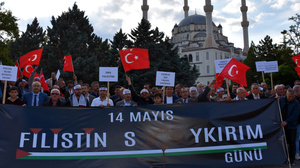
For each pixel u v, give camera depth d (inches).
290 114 281.3
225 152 231.6
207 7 3939.5
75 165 216.4
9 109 220.4
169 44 1814.7
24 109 223.9
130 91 291.9
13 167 208.5
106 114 232.4
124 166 221.3
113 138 227.0
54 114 226.5
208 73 4060.0
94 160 219.8
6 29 1701.5
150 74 1441.9
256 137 236.8
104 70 255.6
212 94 387.5
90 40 1692.9
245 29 4402.1
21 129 217.8
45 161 214.5
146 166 222.8
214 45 4109.3
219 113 238.5
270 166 231.3
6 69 241.0
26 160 212.4
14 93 257.9
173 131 232.4
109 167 219.6
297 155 304.7
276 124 241.6
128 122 232.1
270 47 2778.1
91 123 228.5
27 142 215.9
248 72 2652.6
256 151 234.4
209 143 232.4
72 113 229.3
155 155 226.1
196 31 4616.1
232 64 265.0
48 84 457.4
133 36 1664.6
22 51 1678.2
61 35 1608.0
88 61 1400.1
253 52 2768.2
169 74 287.4
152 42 1577.3
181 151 228.7
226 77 264.2
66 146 220.4
